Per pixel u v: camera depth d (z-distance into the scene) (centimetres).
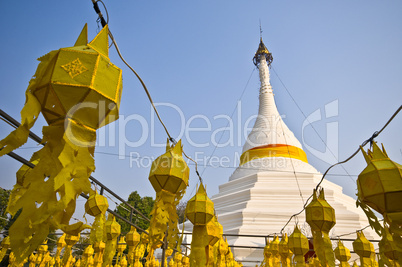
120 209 3478
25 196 295
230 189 2677
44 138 318
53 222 316
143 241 1222
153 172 611
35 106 308
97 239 618
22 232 288
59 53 315
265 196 2305
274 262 1353
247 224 2095
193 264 698
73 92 301
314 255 1473
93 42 345
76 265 1769
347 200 2469
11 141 296
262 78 3409
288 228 1970
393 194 566
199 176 792
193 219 727
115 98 326
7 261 1814
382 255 634
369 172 598
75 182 306
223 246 1127
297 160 2636
